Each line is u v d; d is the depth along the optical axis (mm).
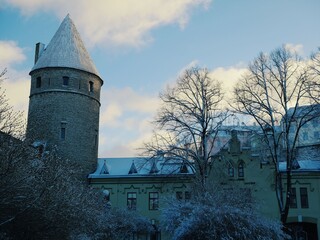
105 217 35375
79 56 48531
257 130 40906
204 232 26094
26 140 21594
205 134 38906
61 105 45844
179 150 38438
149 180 45938
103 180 46250
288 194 35125
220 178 42031
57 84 46406
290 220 40906
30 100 47219
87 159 46656
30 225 21297
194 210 27000
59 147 44531
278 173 37281
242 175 42312
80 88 47375
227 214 26547
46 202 21469
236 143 43250
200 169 37625
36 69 47375
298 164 42844
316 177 41844
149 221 42781
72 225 24562
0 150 19344
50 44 49219
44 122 45219
